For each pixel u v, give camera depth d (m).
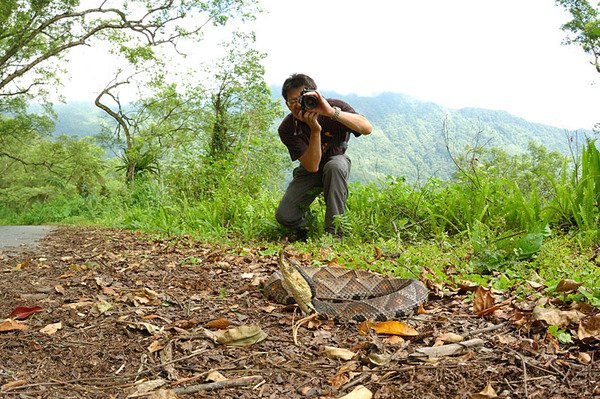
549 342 2.94
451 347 2.87
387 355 2.81
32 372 2.70
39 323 3.48
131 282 4.80
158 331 3.29
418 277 4.86
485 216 7.61
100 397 2.44
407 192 8.36
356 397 2.33
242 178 11.59
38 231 12.91
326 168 7.93
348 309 3.63
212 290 4.52
